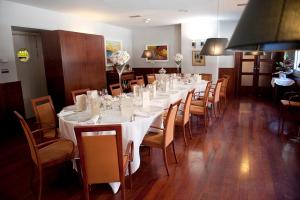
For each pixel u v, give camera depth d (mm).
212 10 5836
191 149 3561
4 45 4527
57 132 3162
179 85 5363
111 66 8055
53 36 4996
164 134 2717
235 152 3412
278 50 994
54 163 2400
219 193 2410
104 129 1837
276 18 839
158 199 2344
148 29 9055
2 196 2479
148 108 3037
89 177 2000
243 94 8359
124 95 3312
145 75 9422
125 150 2426
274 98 6738
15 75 4789
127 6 5203
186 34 7992
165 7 5387
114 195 2432
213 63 7934
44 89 6242
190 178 2719
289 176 2713
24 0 4500
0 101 4316
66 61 5121
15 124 4609
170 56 8906
